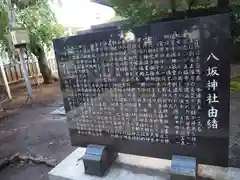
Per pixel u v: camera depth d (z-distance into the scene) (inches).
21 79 243.8
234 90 109.7
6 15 158.9
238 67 122.3
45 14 204.5
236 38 101.0
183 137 51.0
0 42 175.5
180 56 46.4
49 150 94.5
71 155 71.1
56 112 145.5
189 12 98.3
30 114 146.9
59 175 61.9
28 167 84.0
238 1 94.8
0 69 190.2
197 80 46.3
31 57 224.8
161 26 46.4
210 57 44.1
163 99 50.7
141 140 56.1
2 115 148.7
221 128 47.1
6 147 101.0
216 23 42.0
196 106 48.0
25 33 175.0
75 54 57.6
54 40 58.9
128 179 57.0
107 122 59.1
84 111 61.6
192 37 44.4
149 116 53.3
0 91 208.5
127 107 55.4
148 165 62.0
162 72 49.0
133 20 102.3
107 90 56.6
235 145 73.2
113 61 53.5
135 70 51.7
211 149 49.0
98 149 59.7
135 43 49.9
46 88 222.1
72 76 60.1
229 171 56.7
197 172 53.6
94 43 54.4
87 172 60.4
